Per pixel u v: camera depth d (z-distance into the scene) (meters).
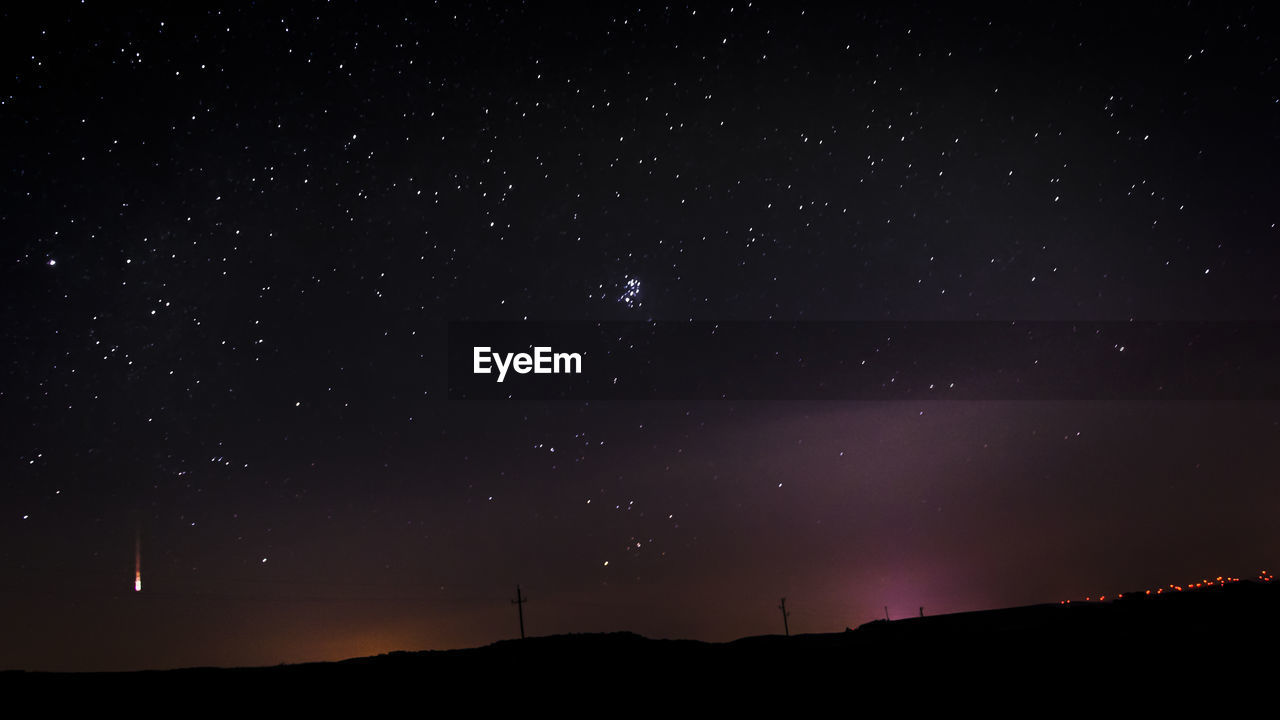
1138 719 9.70
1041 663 14.24
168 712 13.90
